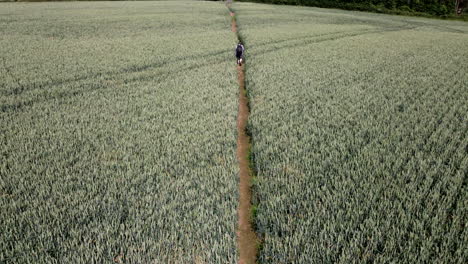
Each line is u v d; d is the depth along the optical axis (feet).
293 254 19.34
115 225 20.90
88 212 22.56
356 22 164.96
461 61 77.46
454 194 25.00
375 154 30.78
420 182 26.61
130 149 31.32
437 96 48.55
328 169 28.78
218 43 88.02
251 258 20.33
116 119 38.40
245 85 55.83
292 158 30.48
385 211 22.70
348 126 37.65
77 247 19.34
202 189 25.22
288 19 159.12
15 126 35.96
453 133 35.50
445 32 146.30
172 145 32.78
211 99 46.34
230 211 23.03
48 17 138.00
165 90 49.52
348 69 65.00
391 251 19.45
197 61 67.82
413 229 20.84
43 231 20.34
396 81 57.31
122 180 26.20
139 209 23.03
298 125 38.22
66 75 55.47
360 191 25.03
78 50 76.28
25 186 25.59
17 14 145.69
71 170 27.63
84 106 42.45
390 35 124.06
